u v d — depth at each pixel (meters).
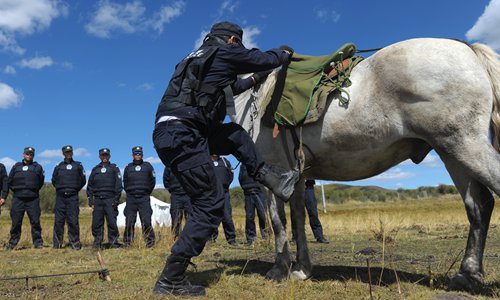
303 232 4.94
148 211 10.41
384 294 4.04
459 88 3.64
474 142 3.62
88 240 12.48
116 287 4.73
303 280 4.77
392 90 3.88
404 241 9.23
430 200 57.66
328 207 53.22
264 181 4.45
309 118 4.28
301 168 4.43
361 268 5.50
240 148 4.43
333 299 3.98
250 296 4.13
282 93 4.54
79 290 4.61
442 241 8.88
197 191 4.18
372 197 64.62
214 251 8.16
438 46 3.79
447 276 4.62
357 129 4.08
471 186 3.89
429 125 3.74
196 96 4.16
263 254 7.37
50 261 7.39
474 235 3.94
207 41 4.37
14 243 10.58
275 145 4.70
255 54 4.22
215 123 4.33
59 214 10.71
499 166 3.55
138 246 9.57
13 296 4.44
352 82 4.14
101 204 10.62
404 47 3.92
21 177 10.68
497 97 3.74
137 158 10.59
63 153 10.77
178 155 4.14
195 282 4.78
